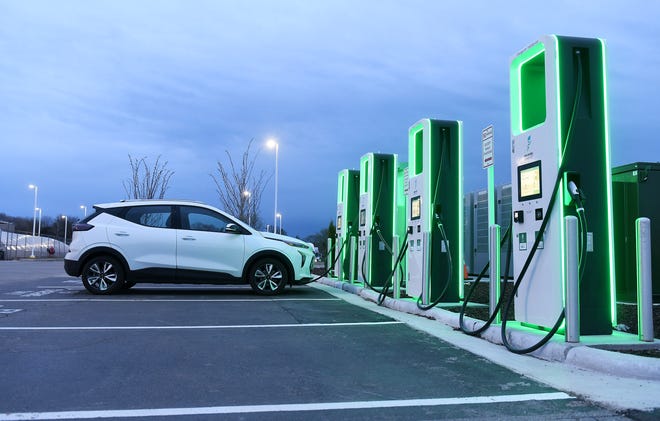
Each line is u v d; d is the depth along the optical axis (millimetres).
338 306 9609
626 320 7117
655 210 9039
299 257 11453
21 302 9609
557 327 5418
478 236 16547
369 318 8141
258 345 6117
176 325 7352
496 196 15750
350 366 5219
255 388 4480
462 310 7129
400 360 5465
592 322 5785
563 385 4531
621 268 9156
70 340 6273
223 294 11430
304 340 6422
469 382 4676
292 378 4785
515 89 6734
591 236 5816
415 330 7145
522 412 3910
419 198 9602
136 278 10773
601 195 5883
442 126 9453
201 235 10930
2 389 4383
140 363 5246
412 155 10148
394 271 9883
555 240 5801
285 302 10086
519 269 6480
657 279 9016
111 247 10711
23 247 64125
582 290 5797
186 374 4875
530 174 6266
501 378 4793
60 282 14516
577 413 3883
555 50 5883
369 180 12523
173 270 10773
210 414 3850
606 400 4090
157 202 11148
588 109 5914
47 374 4820
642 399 4102
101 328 7059
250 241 11133
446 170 9406
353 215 14414
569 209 5777
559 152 5812
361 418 3791
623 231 9172
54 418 3730
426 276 8617
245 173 26281
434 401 4164
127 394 4281
